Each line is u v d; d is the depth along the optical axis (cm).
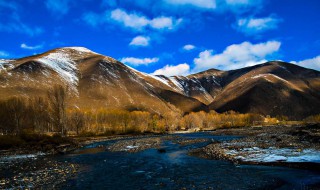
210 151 4300
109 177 2744
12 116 8769
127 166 3397
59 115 7925
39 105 10612
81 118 11606
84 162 3772
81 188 2316
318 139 4266
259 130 10481
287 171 2664
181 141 6819
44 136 6259
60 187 2339
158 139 7925
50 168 3284
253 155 3519
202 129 14962
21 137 5950
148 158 4059
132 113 16188
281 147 3969
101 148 5800
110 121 14100
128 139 8550
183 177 2662
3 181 2550
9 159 4169
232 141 5691
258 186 2222
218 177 2588
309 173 2555
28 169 3225
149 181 2545
